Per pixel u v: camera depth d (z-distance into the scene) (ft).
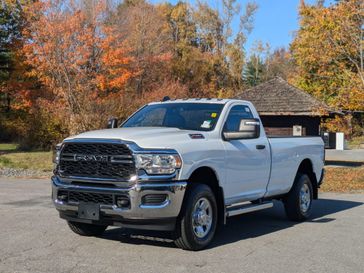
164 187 20.79
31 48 92.38
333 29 66.18
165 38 160.56
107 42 92.02
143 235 25.68
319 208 37.52
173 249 22.66
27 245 23.02
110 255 21.38
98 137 21.91
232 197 25.16
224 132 24.95
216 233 27.09
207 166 22.94
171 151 21.22
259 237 26.00
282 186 29.66
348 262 21.04
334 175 60.95
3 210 33.37
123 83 93.91
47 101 95.71
